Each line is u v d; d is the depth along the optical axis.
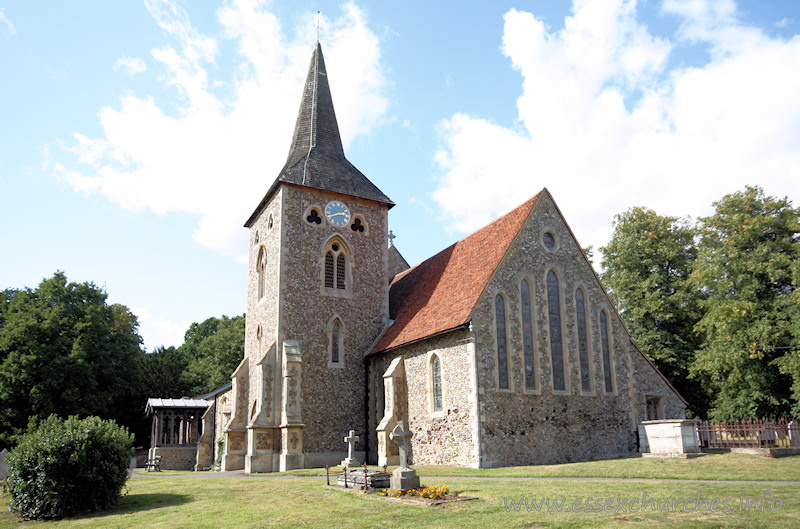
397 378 25.34
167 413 41.38
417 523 10.90
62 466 15.38
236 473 25.34
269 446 25.27
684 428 21.28
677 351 35.81
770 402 30.52
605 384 24.88
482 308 22.22
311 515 12.38
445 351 23.11
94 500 15.55
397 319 29.27
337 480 18.12
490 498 13.12
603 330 25.73
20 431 36.47
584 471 17.95
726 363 31.25
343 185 30.70
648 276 38.19
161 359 57.31
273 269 28.58
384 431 24.31
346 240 29.95
